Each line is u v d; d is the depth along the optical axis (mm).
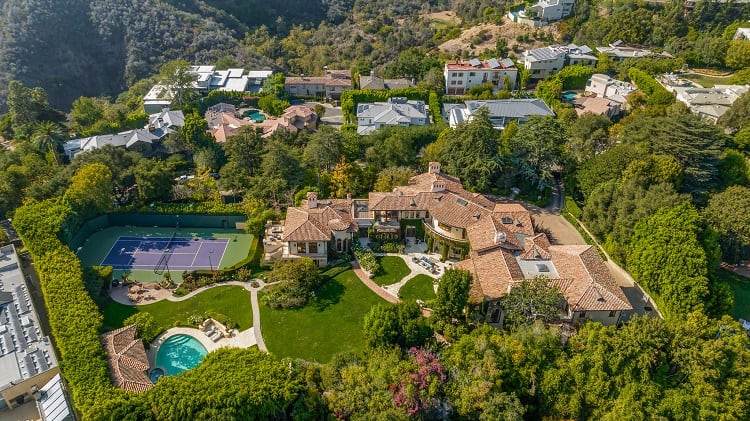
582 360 50500
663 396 49656
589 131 102062
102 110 132375
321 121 138250
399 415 44094
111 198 85312
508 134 100500
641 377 49875
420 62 159750
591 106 122188
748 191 74000
